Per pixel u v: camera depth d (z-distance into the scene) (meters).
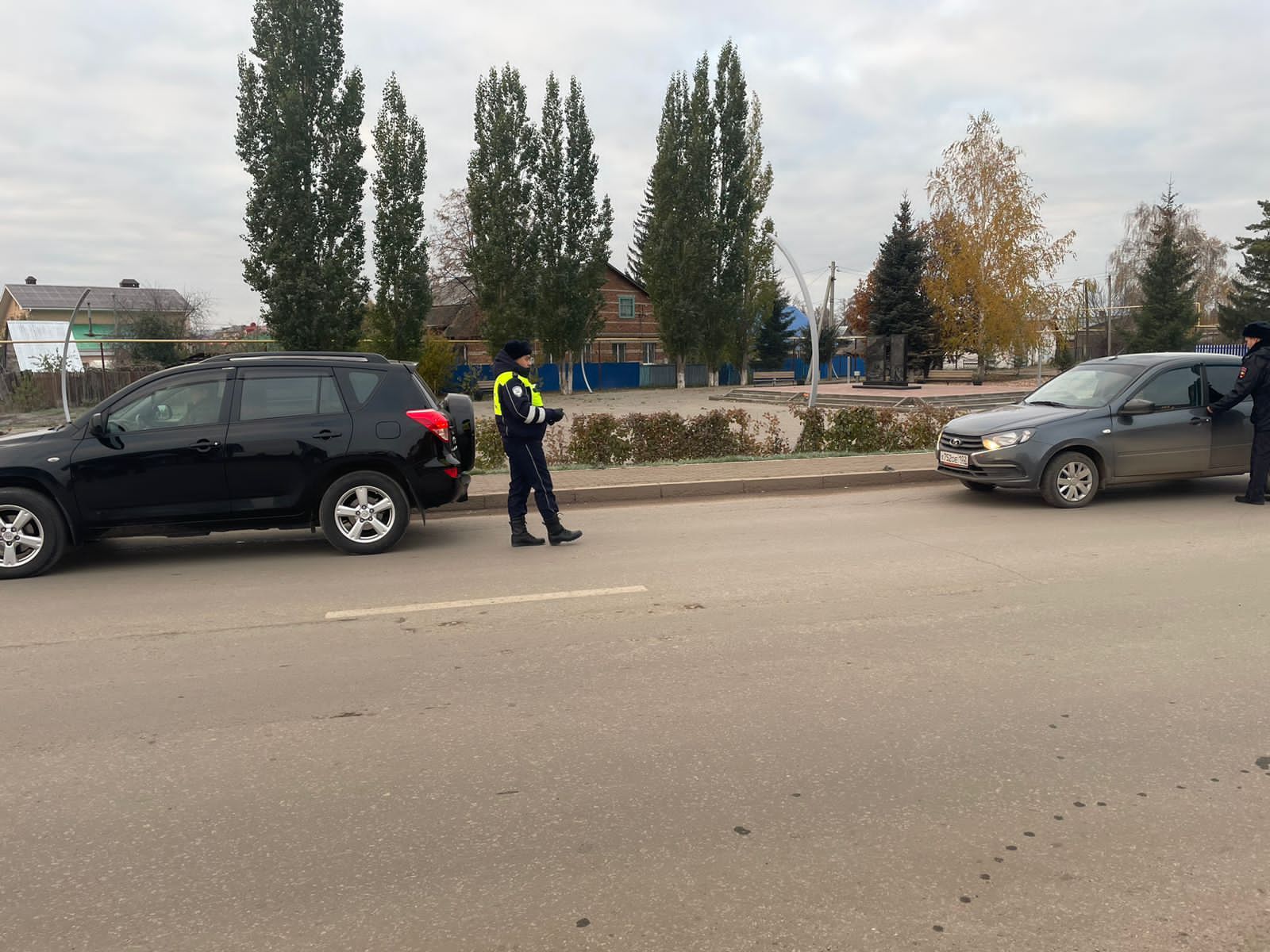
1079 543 7.91
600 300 46.91
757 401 36.06
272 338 35.66
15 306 62.75
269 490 7.95
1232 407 9.77
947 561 7.29
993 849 3.09
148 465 7.69
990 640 5.24
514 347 8.16
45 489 7.59
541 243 44.72
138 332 37.53
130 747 4.00
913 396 32.06
